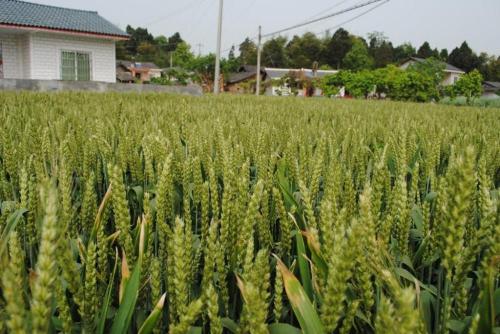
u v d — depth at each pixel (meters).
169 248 1.07
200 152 2.43
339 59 122.06
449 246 0.89
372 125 4.57
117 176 1.17
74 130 3.24
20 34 22.91
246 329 0.99
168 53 109.81
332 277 0.78
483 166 1.37
